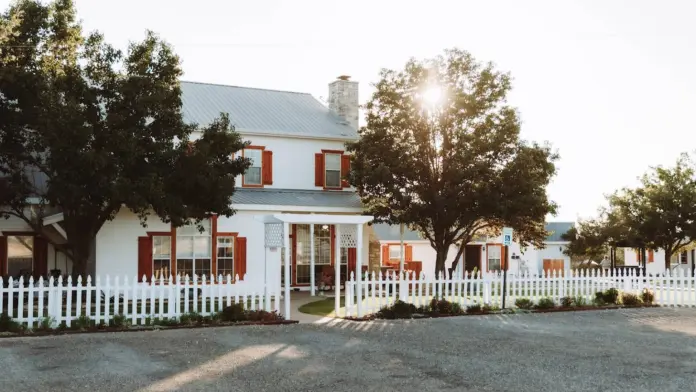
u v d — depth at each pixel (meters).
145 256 27.42
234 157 31.44
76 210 22.97
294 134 32.72
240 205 29.02
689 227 38.31
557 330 17.80
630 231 40.44
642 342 15.70
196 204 23.92
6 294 24.03
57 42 22.88
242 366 12.25
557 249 55.41
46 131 21.12
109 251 26.81
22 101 22.81
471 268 43.12
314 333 16.80
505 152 28.44
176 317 18.48
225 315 18.91
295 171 32.97
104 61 23.44
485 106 28.83
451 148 29.05
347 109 36.94
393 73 29.75
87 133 21.14
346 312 20.47
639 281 26.34
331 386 10.67
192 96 34.44
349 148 30.86
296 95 38.91
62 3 23.19
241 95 36.41
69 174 21.64
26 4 22.55
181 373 11.56
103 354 13.41
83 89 22.56
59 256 28.25
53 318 17.20
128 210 27.20
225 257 29.16
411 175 28.78
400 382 11.00
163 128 23.92
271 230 20.03
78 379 11.01
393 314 20.48
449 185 28.06
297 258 31.47
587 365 12.67
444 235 29.95
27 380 10.90
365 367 12.26
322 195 32.75
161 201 22.47
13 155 23.11
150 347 14.33
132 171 23.19
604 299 25.03
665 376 11.72
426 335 16.58
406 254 43.66
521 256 46.12
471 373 11.78
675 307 24.70
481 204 27.53
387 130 29.53
